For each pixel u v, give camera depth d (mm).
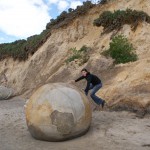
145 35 17578
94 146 8570
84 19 23703
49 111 9219
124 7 21141
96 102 12195
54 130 9117
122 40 16859
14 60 29891
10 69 29641
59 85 10016
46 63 23844
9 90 22047
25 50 28500
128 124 10578
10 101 20453
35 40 27938
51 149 8555
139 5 20312
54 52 23938
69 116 9211
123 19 19141
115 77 14914
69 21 24812
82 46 21312
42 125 9227
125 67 15359
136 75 13883
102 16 20672
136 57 16172
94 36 21547
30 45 28016
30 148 8727
